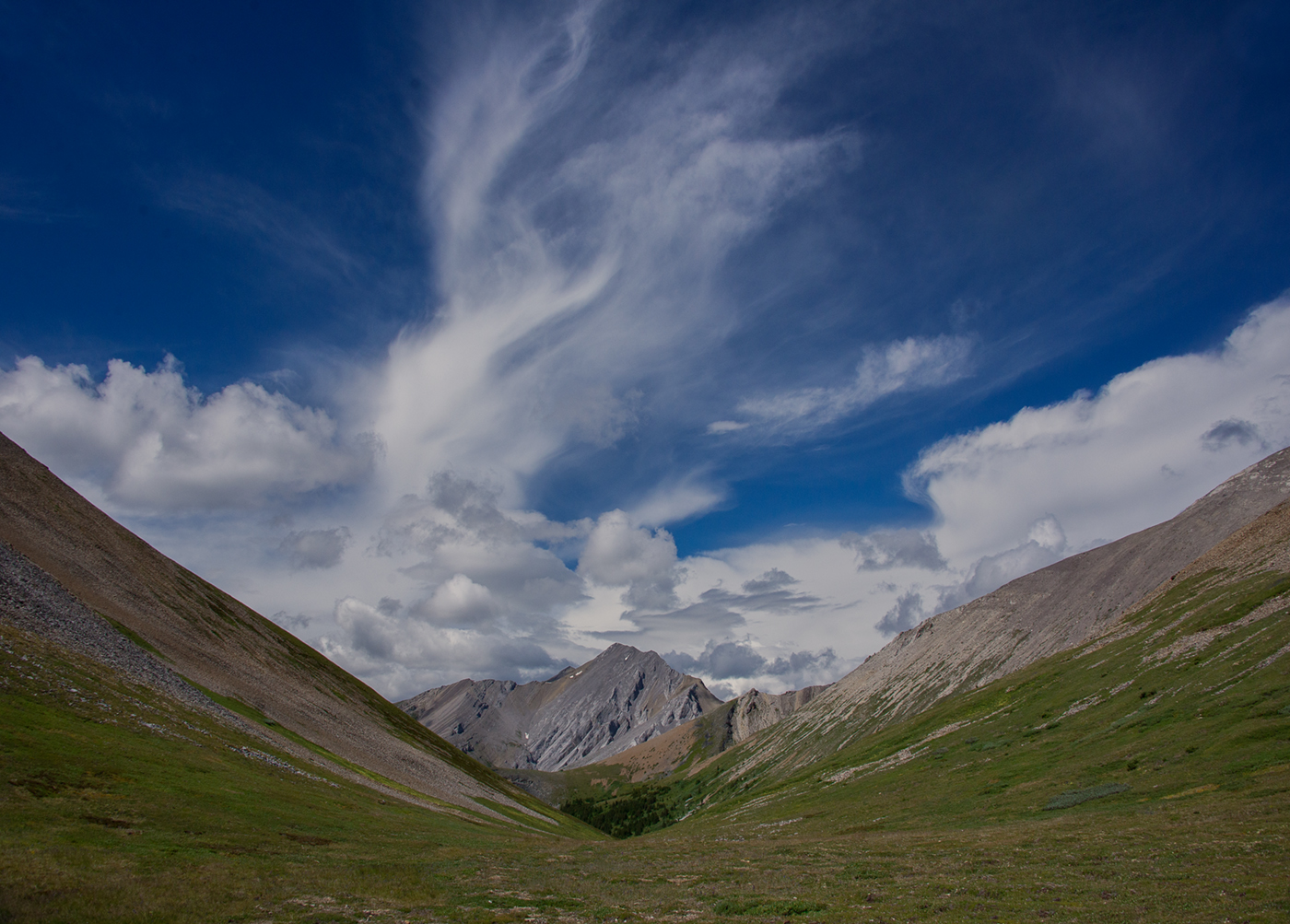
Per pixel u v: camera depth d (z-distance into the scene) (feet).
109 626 248.93
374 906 101.35
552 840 272.51
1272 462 569.23
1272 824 128.47
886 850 173.37
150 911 83.05
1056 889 106.42
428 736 538.47
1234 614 314.76
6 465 331.16
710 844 240.32
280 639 471.21
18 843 101.81
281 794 185.88
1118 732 260.83
